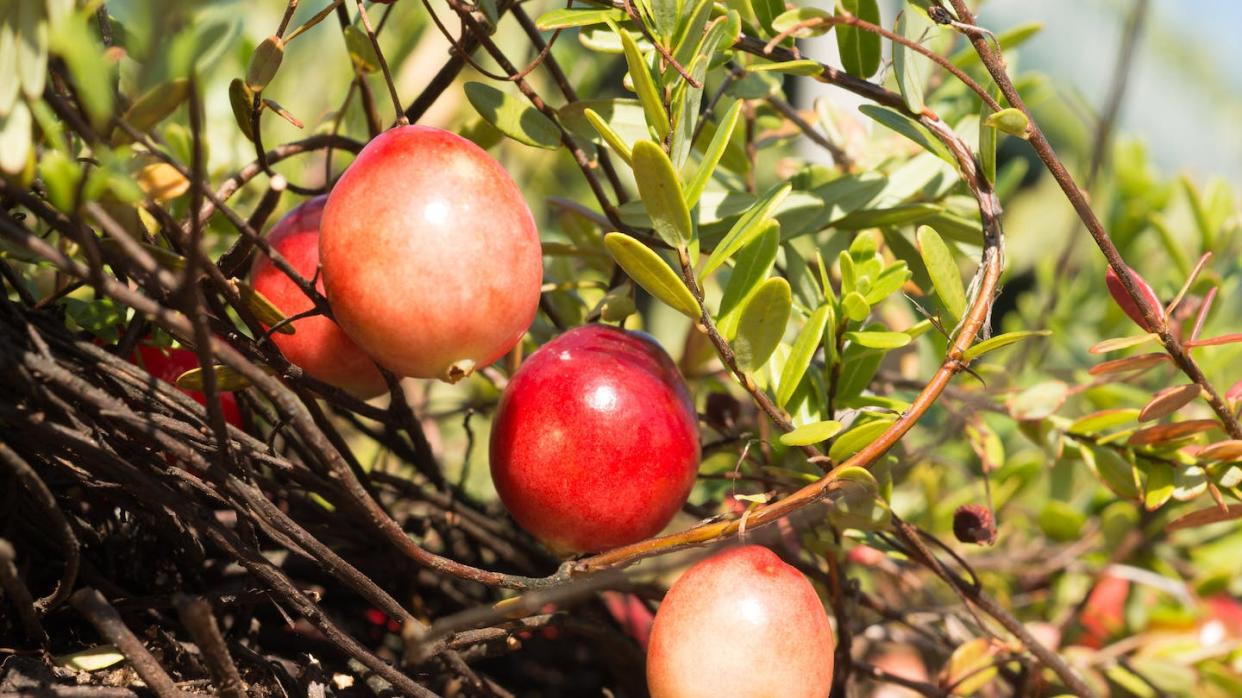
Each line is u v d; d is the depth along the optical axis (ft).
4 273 0.63
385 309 0.60
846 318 0.68
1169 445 0.72
